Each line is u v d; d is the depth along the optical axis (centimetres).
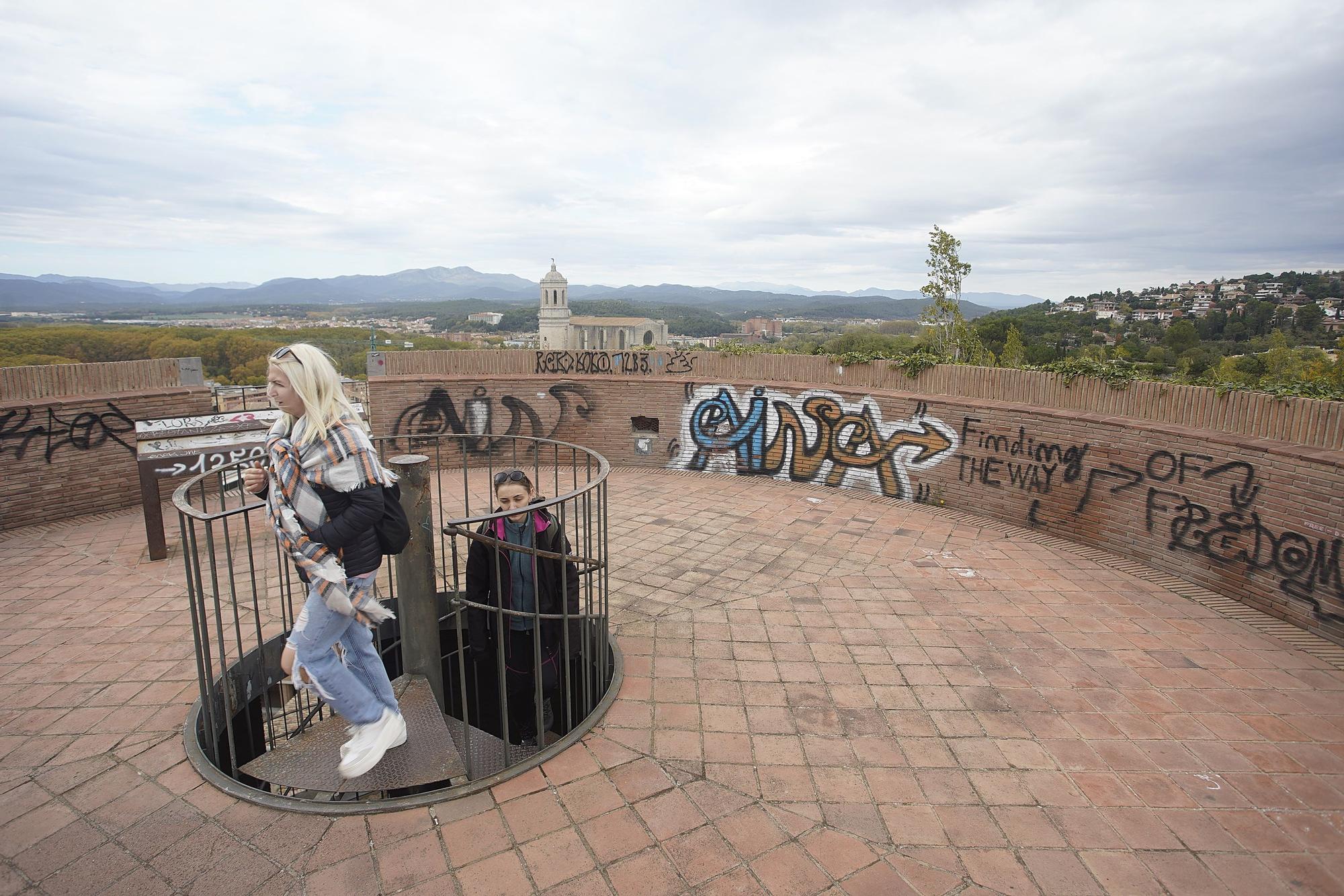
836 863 281
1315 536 510
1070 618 530
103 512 761
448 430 1034
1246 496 561
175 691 397
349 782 320
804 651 469
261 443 644
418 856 277
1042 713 398
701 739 365
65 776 321
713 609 536
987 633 502
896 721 386
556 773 332
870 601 555
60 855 273
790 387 942
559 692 458
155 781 319
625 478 969
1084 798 326
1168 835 302
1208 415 630
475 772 337
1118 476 667
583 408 1043
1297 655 477
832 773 339
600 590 426
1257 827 309
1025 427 744
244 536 683
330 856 276
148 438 634
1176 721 393
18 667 423
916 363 881
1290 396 579
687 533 724
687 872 273
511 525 427
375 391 998
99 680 408
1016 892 269
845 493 892
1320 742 375
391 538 297
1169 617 534
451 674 471
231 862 271
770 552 668
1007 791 329
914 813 312
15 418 692
